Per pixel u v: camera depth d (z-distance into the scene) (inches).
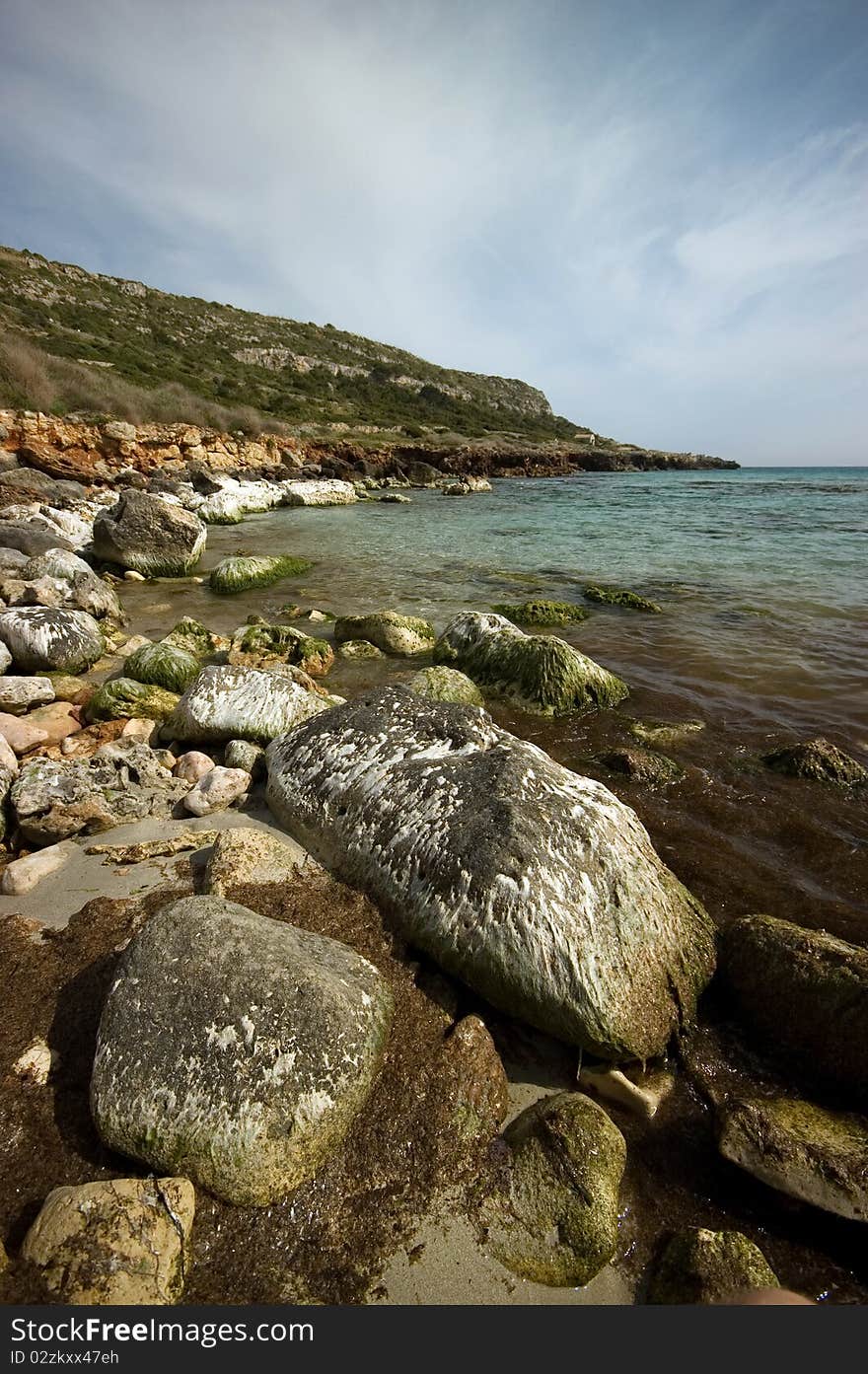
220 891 146.7
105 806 186.9
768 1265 91.3
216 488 1150.3
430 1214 96.1
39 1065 109.7
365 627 382.6
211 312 3587.6
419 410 3061.0
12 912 149.2
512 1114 112.3
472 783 157.8
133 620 442.3
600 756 247.1
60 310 2402.8
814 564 615.2
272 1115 98.7
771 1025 126.6
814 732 264.2
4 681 270.5
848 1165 97.8
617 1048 121.2
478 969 130.4
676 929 140.3
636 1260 93.7
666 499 1427.2
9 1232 90.2
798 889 170.7
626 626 418.3
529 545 756.0
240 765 215.5
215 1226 92.5
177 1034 104.3
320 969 117.2
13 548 545.0
